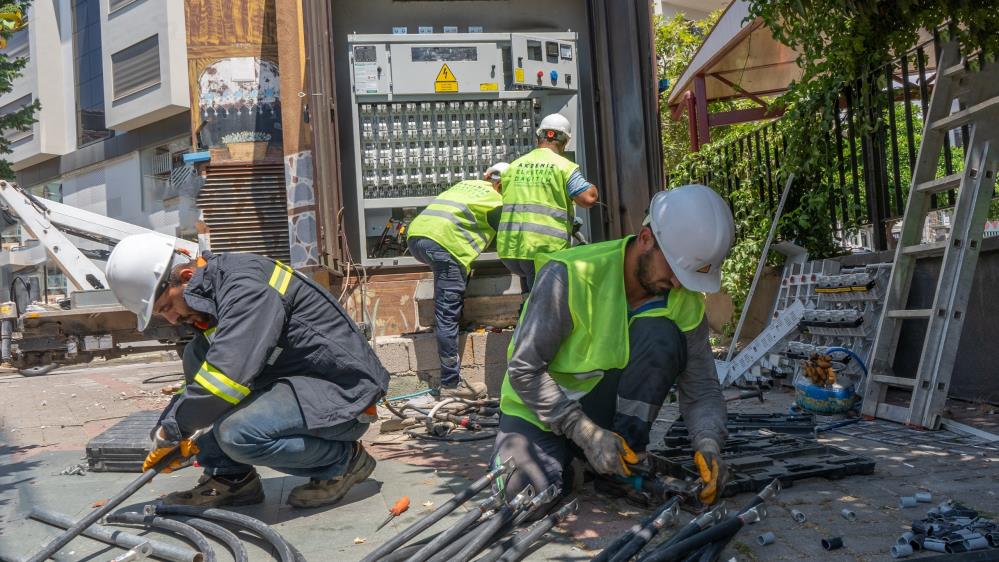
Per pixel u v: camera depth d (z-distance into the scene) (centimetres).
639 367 280
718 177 838
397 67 653
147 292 299
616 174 673
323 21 616
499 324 624
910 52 556
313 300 319
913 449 375
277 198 1123
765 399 553
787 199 717
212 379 281
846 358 521
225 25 1110
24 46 2383
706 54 980
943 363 429
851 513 270
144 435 417
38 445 503
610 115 677
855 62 609
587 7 709
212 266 304
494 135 671
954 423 419
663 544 234
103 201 2208
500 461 279
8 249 2492
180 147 1980
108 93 2033
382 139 659
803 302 621
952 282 443
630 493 300
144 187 2089
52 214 1164
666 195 268
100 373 1039
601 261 279
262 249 1120
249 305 292
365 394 320
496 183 598
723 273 770
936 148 496
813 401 483
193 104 1116
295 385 310
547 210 527
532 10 716
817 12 588
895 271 489
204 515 296
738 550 247
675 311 285
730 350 657
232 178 1116
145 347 1096
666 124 1544
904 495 297
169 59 1886
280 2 727
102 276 1181
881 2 560
